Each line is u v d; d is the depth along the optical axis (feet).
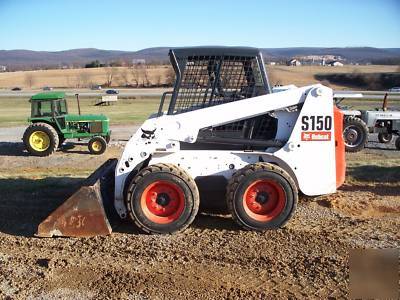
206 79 23.66
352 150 51.44
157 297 16.55
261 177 22.31
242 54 23.40
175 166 22.56
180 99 23.73
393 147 54.49
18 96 195.21
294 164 23.31
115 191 23.48
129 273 18.40
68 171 40.83
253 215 22.81
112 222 23.97
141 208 22.34
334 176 23.58
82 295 16.78
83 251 20.65
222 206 24.07
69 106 136.56
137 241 21.71
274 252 20.33
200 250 20.62
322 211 26.07
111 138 65.67
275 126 24.00
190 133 23.38
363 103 125.08
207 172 23.21
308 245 21.06
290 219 22.85
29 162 46.37
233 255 20.06
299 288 17.15
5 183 33.30
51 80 324.19
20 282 17.80
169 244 21.34
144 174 22.22
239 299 16.39
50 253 20.51
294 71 296.10
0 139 65.41
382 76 261.85
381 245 21.02
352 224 23.94
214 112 23.34
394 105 117.50
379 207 26.99
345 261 19.33
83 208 22.21
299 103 23.22
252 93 23.73
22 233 23.13
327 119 23.21
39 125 51.60
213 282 17.66
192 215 22.43
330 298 16.43
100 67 401.49
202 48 23.43
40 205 27.76
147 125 23.32
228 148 24.18
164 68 351.87
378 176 35.14
